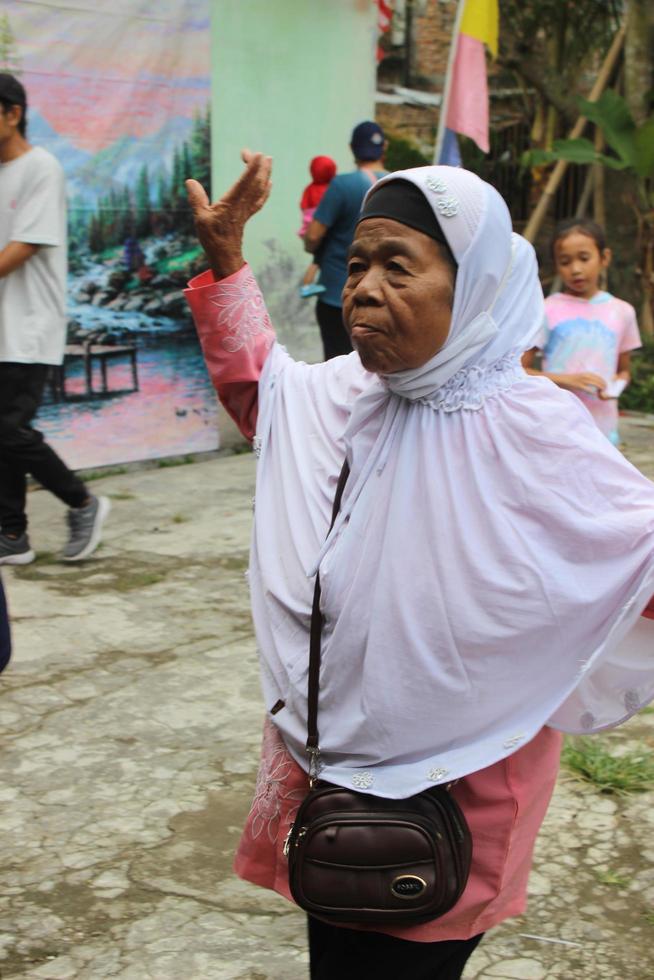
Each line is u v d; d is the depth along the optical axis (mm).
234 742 3516
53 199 4777
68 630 4410
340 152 8000
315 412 1932
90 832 3006
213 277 2066
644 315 11055
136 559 5324
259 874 1918
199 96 7086
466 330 1651
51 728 3582
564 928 2658
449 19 11320
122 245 6887
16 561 5184
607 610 1687
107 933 2605
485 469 1670
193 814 3104
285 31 7480
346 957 1822
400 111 11297
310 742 1769
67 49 6480
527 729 1691
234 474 7086
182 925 2643
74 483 5094
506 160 12773
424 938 1742
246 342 2033
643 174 9883
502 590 1642
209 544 5570
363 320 1633
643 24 10547
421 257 1612
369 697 1689
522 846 1813
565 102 11062
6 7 6207
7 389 4852
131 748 3465
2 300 4824
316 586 1755
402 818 1640
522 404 1667
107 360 6934
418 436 1705
